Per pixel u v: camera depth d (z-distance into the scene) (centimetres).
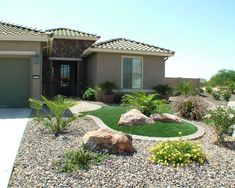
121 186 671
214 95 2995
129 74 2367
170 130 1200
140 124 1258
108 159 829
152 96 1430
